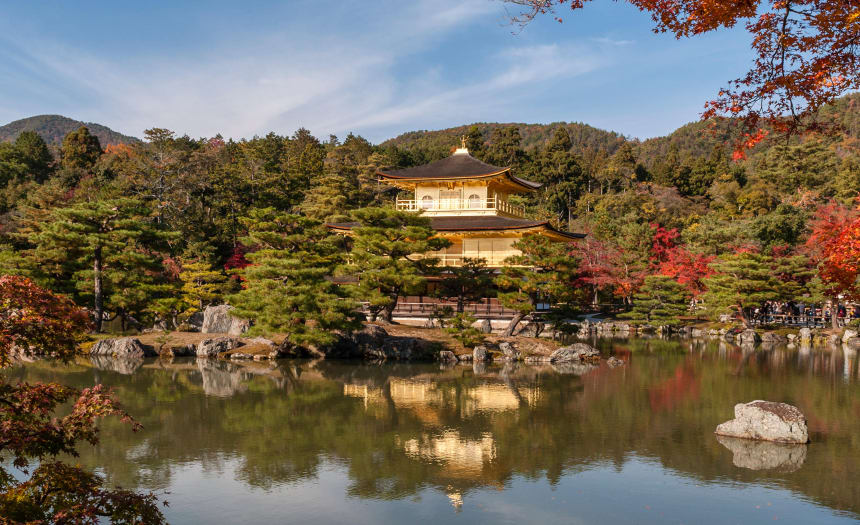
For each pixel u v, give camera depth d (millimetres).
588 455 20297
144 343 44031
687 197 139375
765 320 65750
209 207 90188
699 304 73375
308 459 19859
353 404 28141
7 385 10250
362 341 43938
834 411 26656
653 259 82625
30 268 44625
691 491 16969
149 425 24141
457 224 61375
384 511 15523
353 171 116375
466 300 56531
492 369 38969
